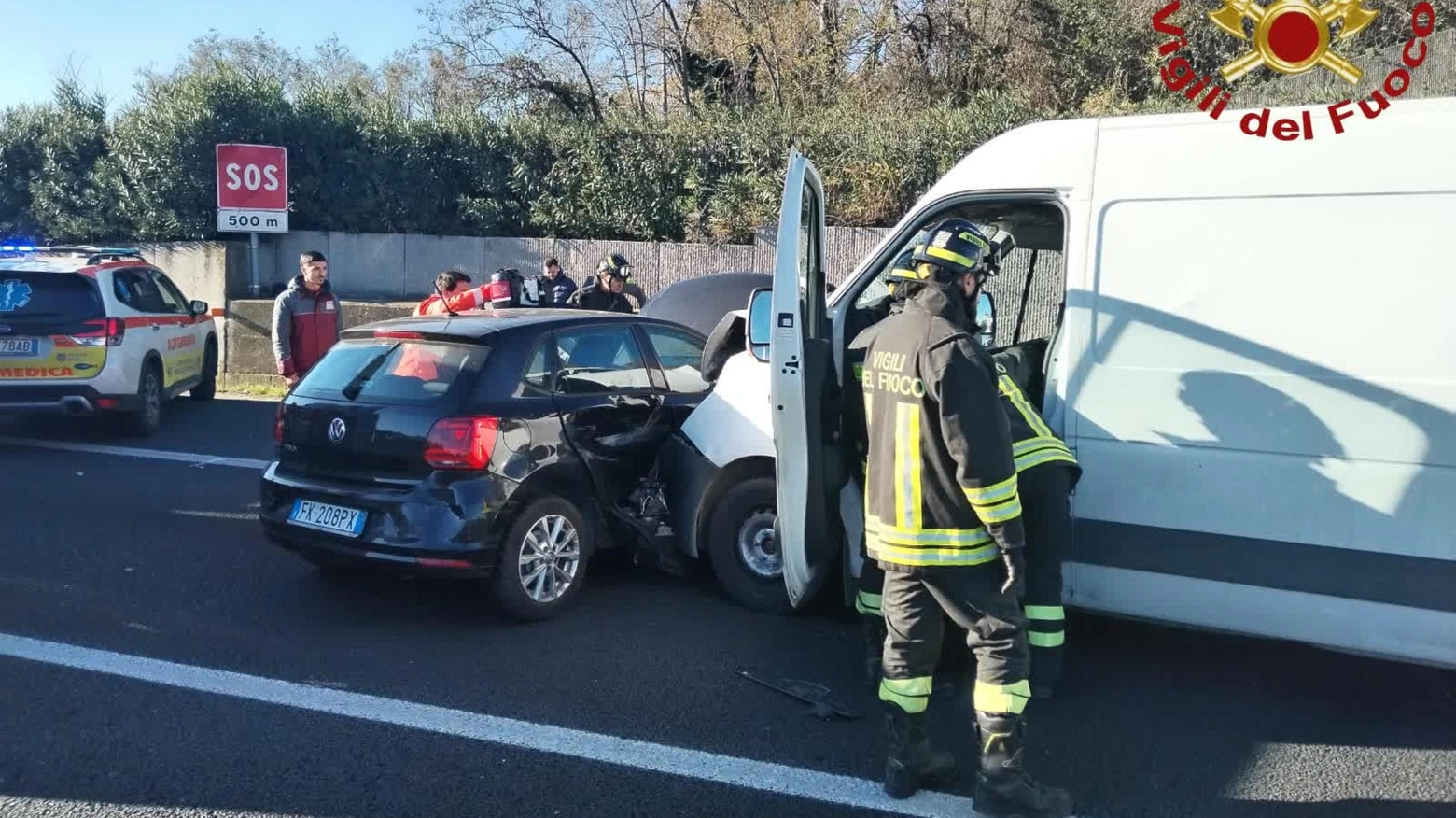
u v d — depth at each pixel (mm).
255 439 10664
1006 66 19469
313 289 8539
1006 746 3529
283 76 35125
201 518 7512
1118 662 5062
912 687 3695
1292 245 4215
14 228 17125
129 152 16594
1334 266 4148
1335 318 4148
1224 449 4332
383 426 5430
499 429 5391
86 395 9977
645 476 6172
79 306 10023
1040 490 4176
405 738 4277
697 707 4582
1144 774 3998
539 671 4949
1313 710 4562
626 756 4133
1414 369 4039
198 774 3973
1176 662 5066
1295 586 4258
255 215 15148
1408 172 4043
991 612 3518
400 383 5562
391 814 3715
